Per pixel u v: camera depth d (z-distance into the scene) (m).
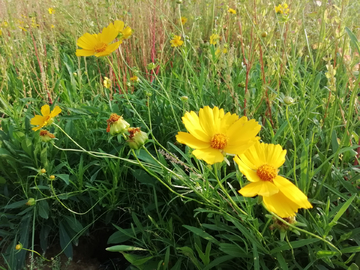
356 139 0.28
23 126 0.40
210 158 0.17
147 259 0.25
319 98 0.37
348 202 0.19
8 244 0.33
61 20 0.72
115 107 0.40
